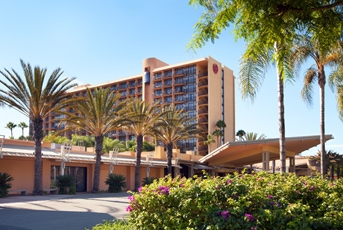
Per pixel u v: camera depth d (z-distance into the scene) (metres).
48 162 31.91
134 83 101.75
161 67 95.56
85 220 13.15
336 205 6.20
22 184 29.42
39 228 11.20
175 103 91.44
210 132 86.69
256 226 4.91
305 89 22.47
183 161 45.66
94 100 31.41
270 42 6.39
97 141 32.66
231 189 5.66
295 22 6.04
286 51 6.97
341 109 23.75
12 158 28.64
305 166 61.09
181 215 5.73
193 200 5.71
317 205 6.73
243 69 9.61
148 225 6.03
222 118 92.88
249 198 5.46
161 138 41.12
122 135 98.12
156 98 94.25
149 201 6.11
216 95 90.56
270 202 5.54
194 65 90.69
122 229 7.88
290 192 7.09
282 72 7.27
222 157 44.44
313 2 5.45
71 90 109.88
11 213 15.16
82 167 36.28
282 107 15.75
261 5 5.54
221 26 6.22
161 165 43.34
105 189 38.50
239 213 5.18
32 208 17.28
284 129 15.66
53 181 32.94
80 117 30.58
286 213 5.18
